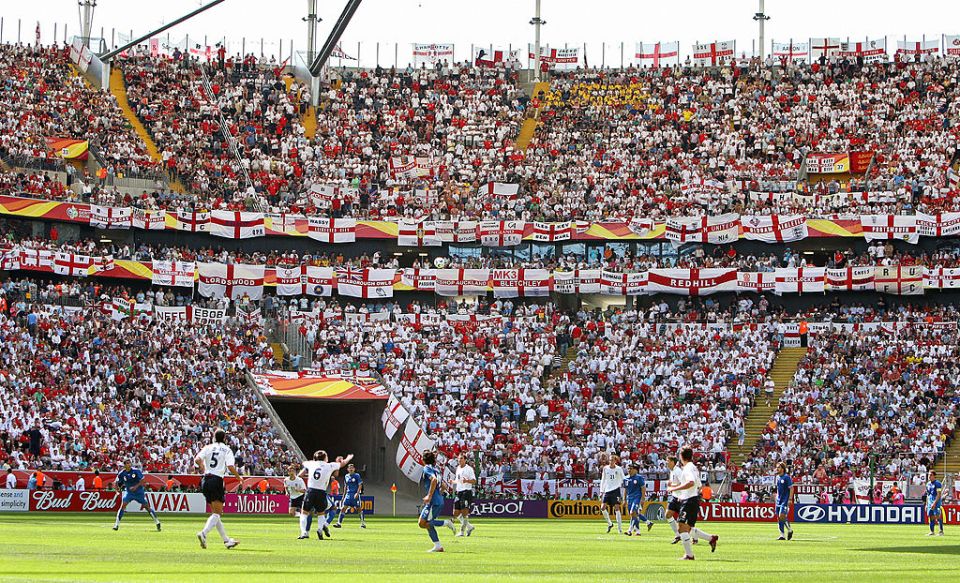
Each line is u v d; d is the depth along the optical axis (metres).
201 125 82.31
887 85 86.00
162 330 66.44
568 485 60.16
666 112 86.81
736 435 64.25
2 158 72.50
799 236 74.75
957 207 74.69
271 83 88.19
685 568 21.64
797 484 58.78
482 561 22.70
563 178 81.81
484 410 65.69
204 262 73.94
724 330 72.31
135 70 84.44
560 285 75.75
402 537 33.12
